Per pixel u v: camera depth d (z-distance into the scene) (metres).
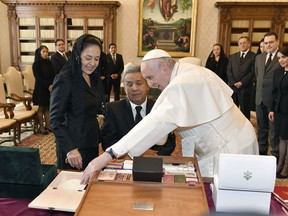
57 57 5.45
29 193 1.39
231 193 1.16
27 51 7.91
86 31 7.60
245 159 1.14
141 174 1.17
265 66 3.80
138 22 7.67
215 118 1.49
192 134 1.62
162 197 1.07
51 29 7.72
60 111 1.71
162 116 1.40
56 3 7.43
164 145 1.93
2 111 4.81
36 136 5.04
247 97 4.79
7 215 1.24
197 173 1.31
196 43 7.68
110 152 1.34
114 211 0.99
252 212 0.39
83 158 1.81
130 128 2.00
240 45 4.82
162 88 1.66
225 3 7.09
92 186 1.14
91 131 1.82
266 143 4.01
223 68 5.48
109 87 6.77
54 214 1.21
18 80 5.26
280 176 3.32
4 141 4.65
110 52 6.83
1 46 8.11
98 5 7.40
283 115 3.21
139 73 1.89
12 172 1.36
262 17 7.12
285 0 7.13
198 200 1.05
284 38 7.17
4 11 7.95
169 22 7.62
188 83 1.48
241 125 1.65
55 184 1.39
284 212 1.25
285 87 3.16
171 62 1.57
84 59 1.66
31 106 5.22
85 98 1.75
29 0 7.48
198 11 7.54
